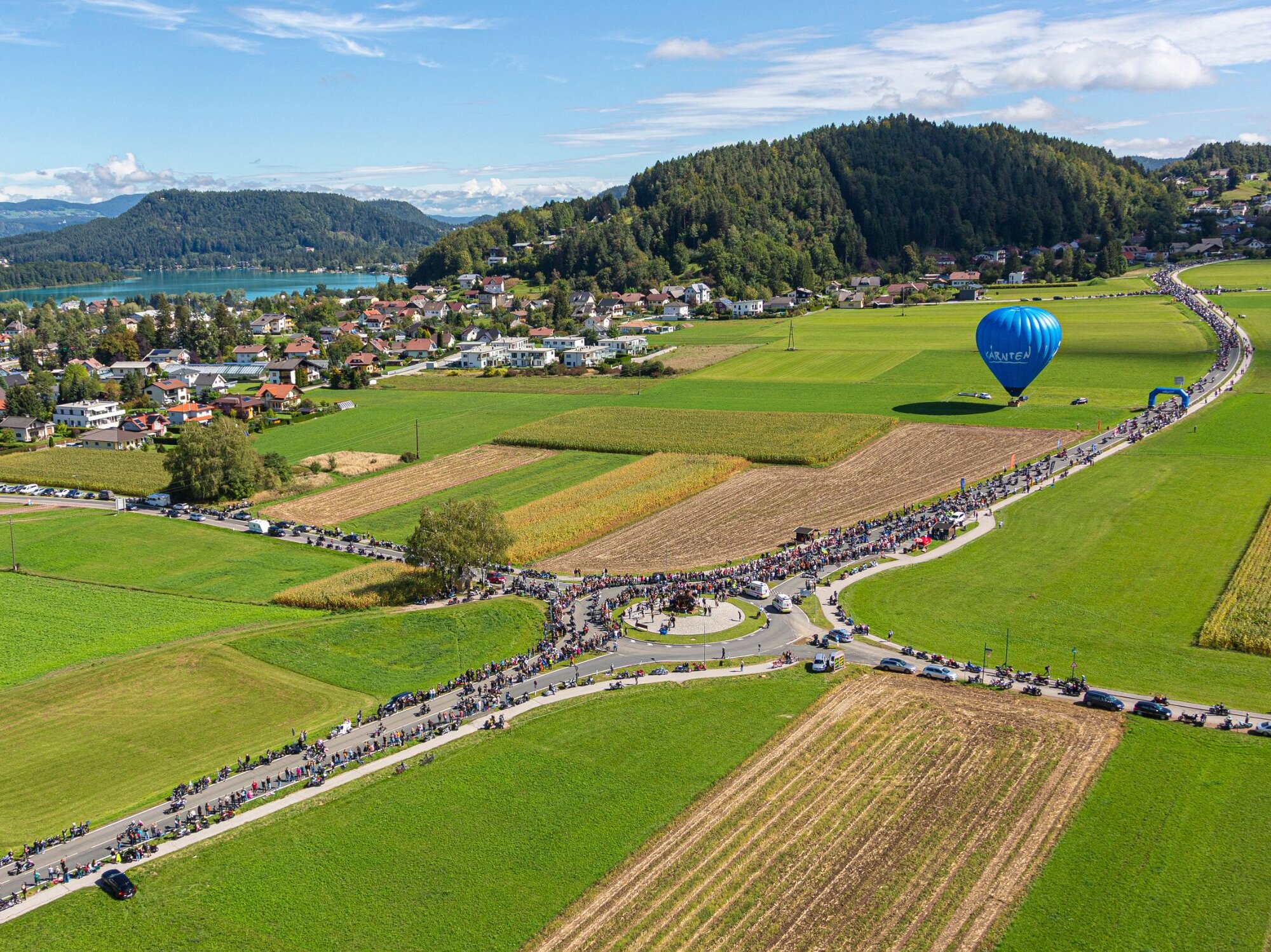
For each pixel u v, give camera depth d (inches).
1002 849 2684.5
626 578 4891.7
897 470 6771.7
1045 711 3430.1
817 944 2353.6
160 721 3612.2
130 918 2514.8
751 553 5270.7
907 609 4365.2
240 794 3041.3
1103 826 2770.7
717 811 2901.1
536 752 3255.4
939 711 3452.3
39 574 5305.1
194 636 4362.7
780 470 6909.5
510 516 5974.4
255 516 6314.0
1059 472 6422.2
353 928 2459.4
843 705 3518.7
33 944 2425.0
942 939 2357.3
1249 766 3034.0
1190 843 2682.1
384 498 6643.7
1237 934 2359.7
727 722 3422.7
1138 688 3570.4
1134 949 2315.5
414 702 3681.1
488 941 2402.8
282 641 4229.8
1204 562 4778.5
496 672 3907.5
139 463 7691.9
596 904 2519.7
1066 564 4832.7
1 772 3280.0
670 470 6820.9
